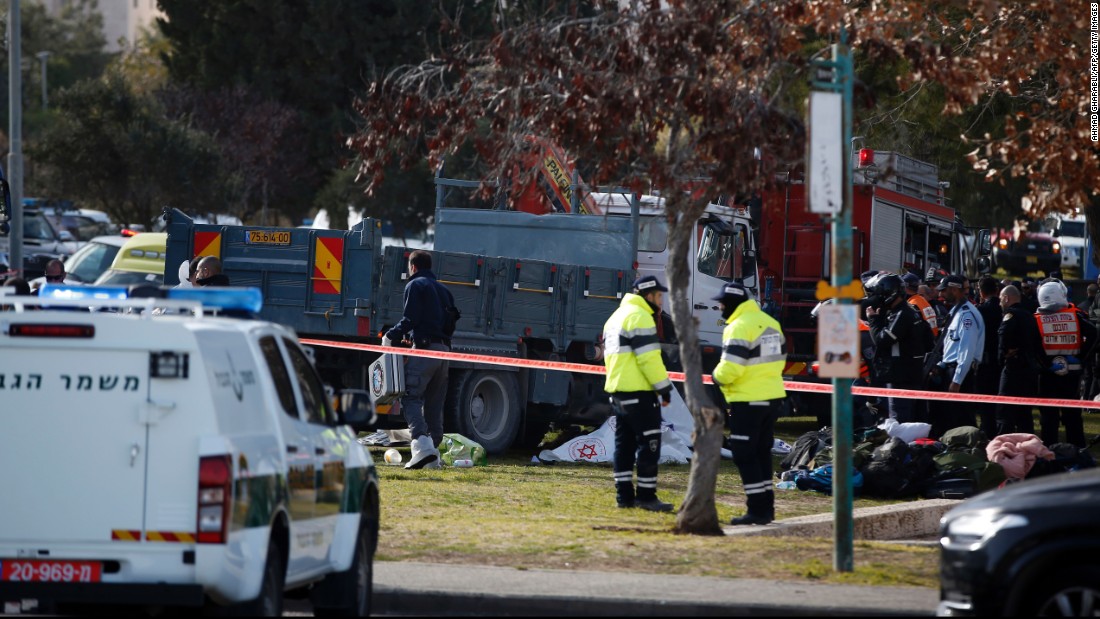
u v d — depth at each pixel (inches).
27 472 983.6
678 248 1673.2
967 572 1082.1
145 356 988.6
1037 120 1815.9
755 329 1807.3
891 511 1957.4
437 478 2212.1
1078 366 2669.8
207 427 983.0
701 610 1298.0
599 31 1577.3
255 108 7253.9
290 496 1087.6
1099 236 4539.9
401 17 7145.7
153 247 3693.4
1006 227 5698.8
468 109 1653.5
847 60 1435.8
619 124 1558.8
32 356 992.2
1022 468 2213.3
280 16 7332.7
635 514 1902.1
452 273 2498.8
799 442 2395.4
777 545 1632.6
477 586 1382.9
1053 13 1793.8
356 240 2431.1
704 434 1723.7
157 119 6771.7
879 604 1300.4
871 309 2598.4
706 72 1557.6
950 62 1676.9
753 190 1585.9
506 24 1631.4
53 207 7145.7
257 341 1106.7
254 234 2486.5
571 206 2947.8
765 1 1620.3
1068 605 1047.0
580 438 2591.0
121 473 979.9
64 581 977.5
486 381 2596.0
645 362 1905.8
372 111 1678.2
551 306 2709.2
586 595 1336.1
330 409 1270.9
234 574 981.2
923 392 2402.8
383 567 1487.5
